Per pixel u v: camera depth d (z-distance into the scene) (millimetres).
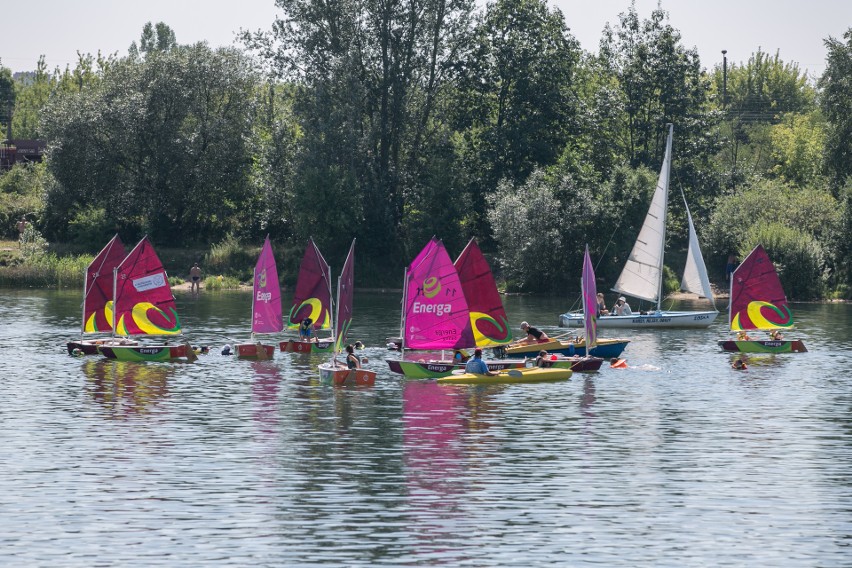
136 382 123875
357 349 155000
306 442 91875
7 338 167250
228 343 164250
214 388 120000
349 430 97188
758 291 163125
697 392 120000
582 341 147750
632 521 69250
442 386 123188
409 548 63594
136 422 100062
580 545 64375
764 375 134125
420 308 129125
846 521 69500
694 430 98250
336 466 83250
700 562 61594
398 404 110750
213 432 95812
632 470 82750
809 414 106625
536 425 100062
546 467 83500
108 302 149000
